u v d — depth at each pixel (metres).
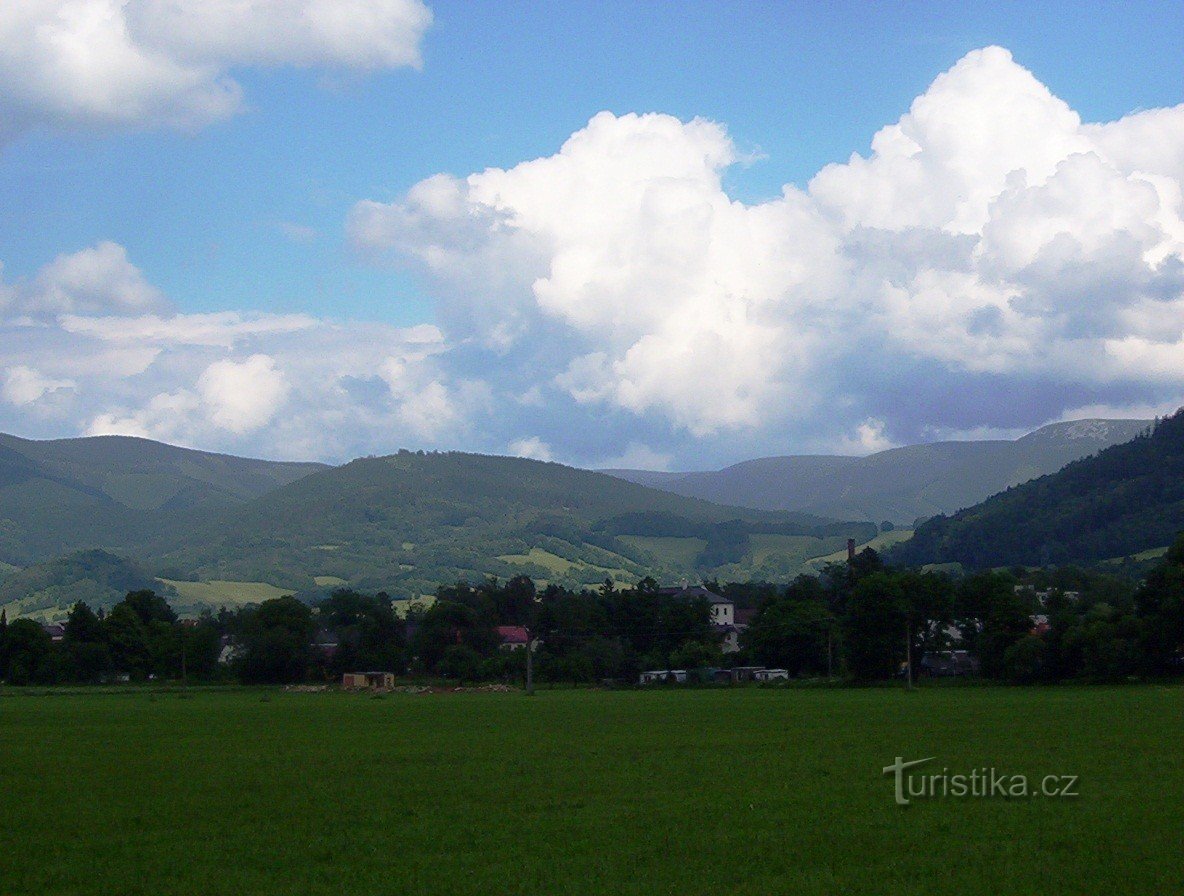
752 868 35.25
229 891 33.22
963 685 162.00
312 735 83.44
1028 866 34.94
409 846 38.81
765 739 74.00
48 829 43.06
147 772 59.78
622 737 77.75
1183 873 33.91
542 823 42.41
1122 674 151.12
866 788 50.31
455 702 139.62
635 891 32.50
